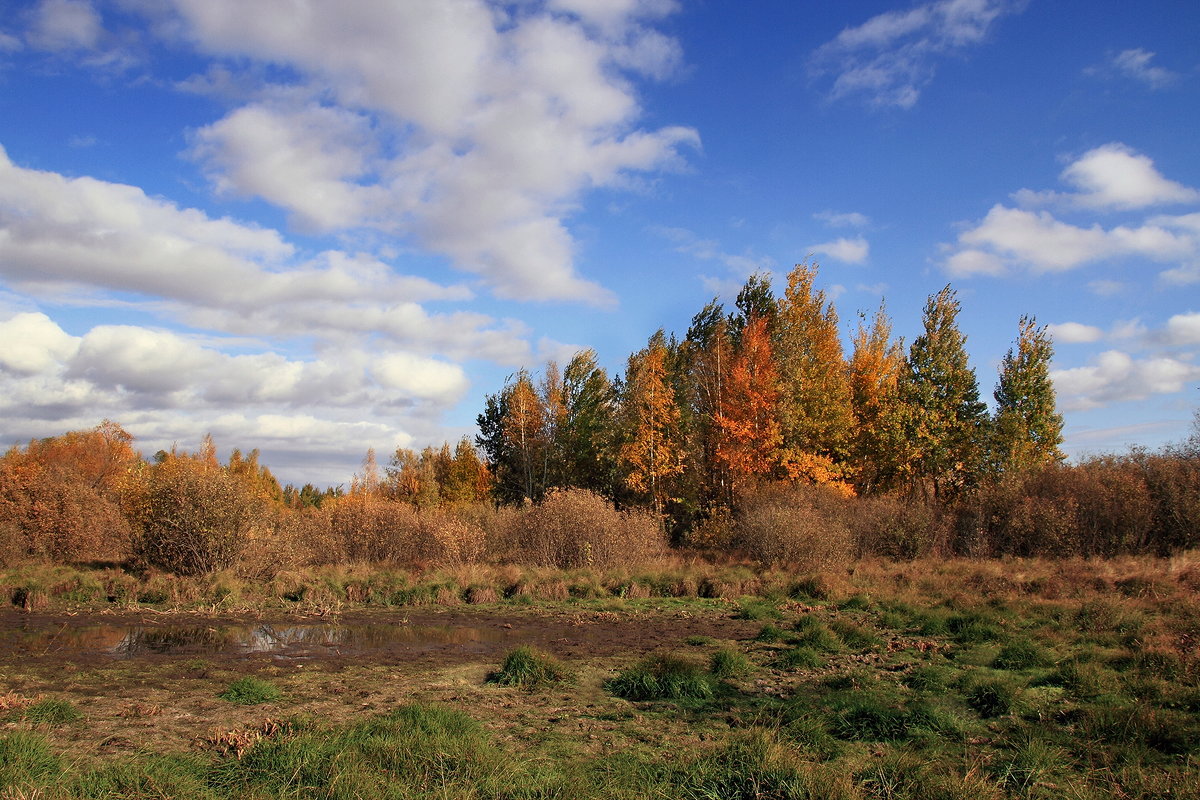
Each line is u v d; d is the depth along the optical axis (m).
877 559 22.09
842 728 7.03
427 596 16.56
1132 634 10.73
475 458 43.84
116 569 19.83
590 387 39.06
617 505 35.12
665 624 13.91
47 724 6.81
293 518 24.62
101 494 27.28
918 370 31.56
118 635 12.48
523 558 22.42
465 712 7.59
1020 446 30.39
